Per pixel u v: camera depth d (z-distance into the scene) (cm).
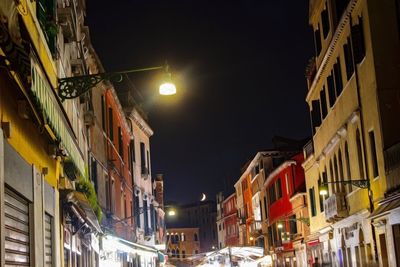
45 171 1014
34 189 875
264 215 5369
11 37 660
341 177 2497
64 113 1193
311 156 3169
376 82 1828
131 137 3538
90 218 1465
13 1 726
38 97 848
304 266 3700
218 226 8825
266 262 4619
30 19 972
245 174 6412
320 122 2925
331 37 2420
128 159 3362
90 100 2045
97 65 2331
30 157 912
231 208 7744
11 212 742
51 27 1177
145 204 4006
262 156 5322
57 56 1312
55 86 1245
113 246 2217
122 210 2967
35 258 857
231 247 4138
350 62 2147
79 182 1552
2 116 718
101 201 2278
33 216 864
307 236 3531
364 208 2058
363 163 2053
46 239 1019
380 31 1848
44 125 938
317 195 3088
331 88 2573
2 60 695
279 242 4588
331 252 2773
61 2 1441
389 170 1745
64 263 1237
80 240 1565
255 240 5888
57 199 1134
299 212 3894
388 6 1861
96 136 2212
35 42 1012
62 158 1268
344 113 2314
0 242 639
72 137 1388
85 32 2019
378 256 1883
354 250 2281
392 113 1809
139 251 2692
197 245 10500
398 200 1584
